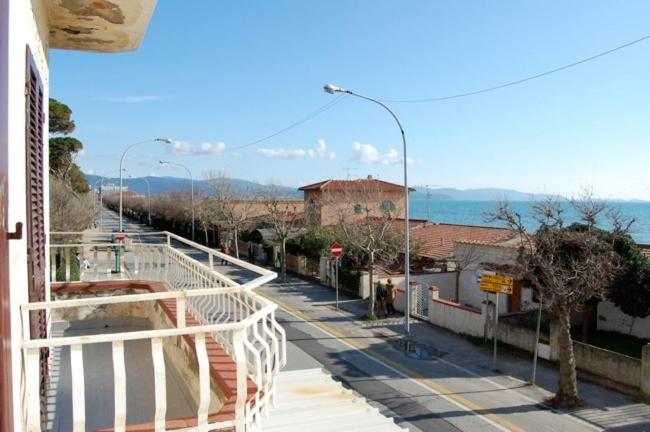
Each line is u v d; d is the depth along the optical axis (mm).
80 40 6590
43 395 4871
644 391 13453
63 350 7391
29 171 3924
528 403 13312
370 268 22609
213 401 4266
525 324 18000
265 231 42031
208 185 58875
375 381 14859
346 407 5145
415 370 15844
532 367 16094
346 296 27375
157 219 73250
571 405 13031
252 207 51031
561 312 13336
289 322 21719
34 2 4473
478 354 17469
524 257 15180
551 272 13562
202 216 51844
